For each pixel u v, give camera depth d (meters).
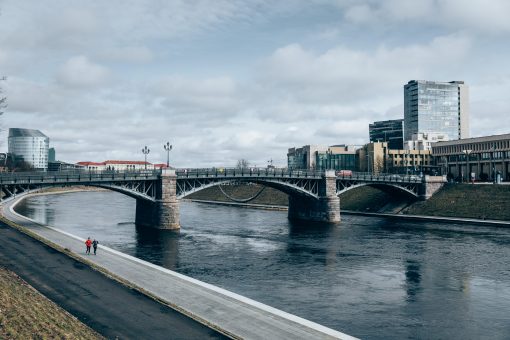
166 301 30.95
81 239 59.09
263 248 63.56
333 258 56.38
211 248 62.88
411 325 31.91
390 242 69.44
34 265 40.28
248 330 26.22
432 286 42.75
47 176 70.31
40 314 24.42
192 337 24.56
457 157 156.50
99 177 75.81
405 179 114.19
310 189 101.81
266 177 92.81
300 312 34.53
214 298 32.56
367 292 40.47
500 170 137.75
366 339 29.19
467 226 89.06
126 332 25.03
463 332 30.64
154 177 81.94
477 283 43.91
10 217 82.50
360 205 128.50
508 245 66.00
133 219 98.56
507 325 32.03
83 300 30.61
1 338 19.59
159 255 57.06
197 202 172.00
